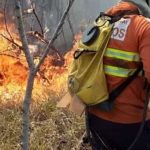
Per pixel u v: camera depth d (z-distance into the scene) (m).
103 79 3.06
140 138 3.13
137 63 3.01
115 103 3.07
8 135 4.59
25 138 2.57
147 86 3.02
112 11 3.18
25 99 2.54
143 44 2.95
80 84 3.14
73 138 4.61
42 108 5.09
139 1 3.14
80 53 3.17
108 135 3.17
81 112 3.19
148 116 3.13
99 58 3.10
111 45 3.06
